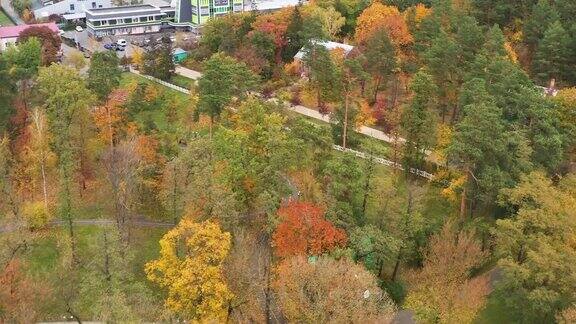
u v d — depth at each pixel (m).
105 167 74.94
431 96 85.69
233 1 174.50
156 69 125.69
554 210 61.34
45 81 89.00
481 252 67.19
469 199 73.38
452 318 61.00
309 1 154.88
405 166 82.31
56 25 168.00
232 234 66.38
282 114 90.00
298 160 73.00
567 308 55.59
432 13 107.56
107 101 90.06
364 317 54.69
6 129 85.25
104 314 54.03
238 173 70.56
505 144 68.50
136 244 72.56
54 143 78.94
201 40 139.25
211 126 90.50
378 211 69.88
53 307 62.28
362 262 64.44
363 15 127.00
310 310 54.94
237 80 96.81
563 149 77.81
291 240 62.59
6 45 140.25
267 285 59.22
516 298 59.22
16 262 62.66
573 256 56.59
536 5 108.50
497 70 84.06
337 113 91.75
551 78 101.25
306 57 103.62
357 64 94.00
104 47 160.50
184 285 56.50
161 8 182.62
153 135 83.56
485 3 116.38
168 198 73.00
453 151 69.25
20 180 79.00
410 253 68.44
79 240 72.12
